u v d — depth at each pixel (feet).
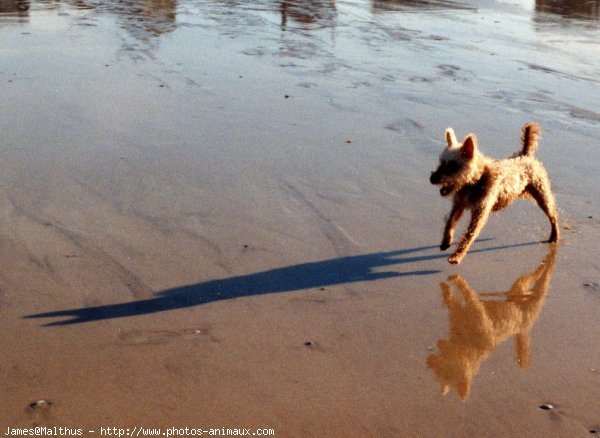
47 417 11.23
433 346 12.76
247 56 28.25
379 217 16.58
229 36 31.76
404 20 36.09
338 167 18.78
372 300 13.91
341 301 13.85
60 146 19.57
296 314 13.47
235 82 24.93
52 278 14.21
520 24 35.37
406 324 13.29
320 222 16.34
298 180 18.07
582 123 21.80
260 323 13.21
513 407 11.54
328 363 12.32
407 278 14.58
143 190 17.44
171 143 19.94
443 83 25.27
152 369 12.11
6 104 22.35
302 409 11.43
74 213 16.40
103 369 12.09
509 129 21.40
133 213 16.48
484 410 11.48
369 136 20.70
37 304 13.52
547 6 39.96
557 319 13.47
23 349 12.46
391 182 18.07
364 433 11.08
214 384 11.84
